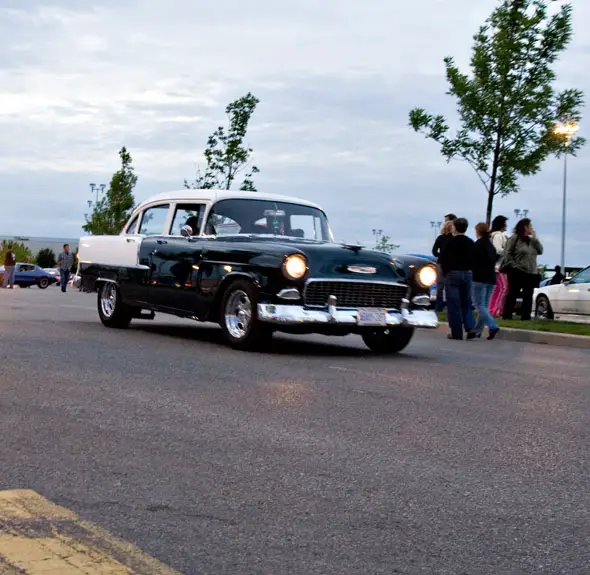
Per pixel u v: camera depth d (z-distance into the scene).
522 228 15.63
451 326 12.80
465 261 12.66
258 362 8.42
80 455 4.45
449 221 15.88
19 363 7.55
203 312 9.89
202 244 9.95
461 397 6.73
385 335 10.07
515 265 15.59
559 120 18.53
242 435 5.04
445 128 18.89
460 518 3.65
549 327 13.90
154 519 3.48
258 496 3.85
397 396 6.65
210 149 25.80
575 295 18.05
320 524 3.50
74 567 2.93
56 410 5.56
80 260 12.10
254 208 10.43
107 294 11.60
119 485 3.94
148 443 4.76
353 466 4.43
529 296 15.71
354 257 9.29
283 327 9.15
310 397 6.44
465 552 3.24
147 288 10.72
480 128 18.70
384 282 9.29
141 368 7.61
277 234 10.41
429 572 3.03
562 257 38.12
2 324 11.20
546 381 7.88
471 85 18.53
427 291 9.63
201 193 10.50
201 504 3.70
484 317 12.97
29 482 3.94
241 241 9.78
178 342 9.95
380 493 3.97
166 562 3.02
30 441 4.70
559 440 5.25
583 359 10.39
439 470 4.42
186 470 4.23
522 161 18.55
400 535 3.41
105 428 5.09
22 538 3.19
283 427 5.31
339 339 11.62
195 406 5.88
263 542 3.26
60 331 10.61
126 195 52.88
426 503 3.84
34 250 96.94
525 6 18.44
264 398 6.32
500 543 3.35
